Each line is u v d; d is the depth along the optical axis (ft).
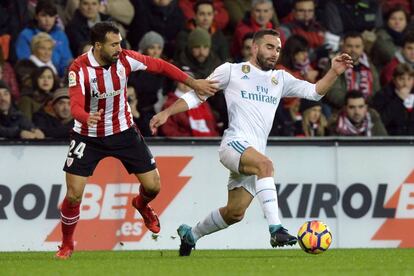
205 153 116.16
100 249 113.91
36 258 93.97
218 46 138.62
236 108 88.58
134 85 128.98
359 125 129.18
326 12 148.77
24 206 113.09
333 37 146.51
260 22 139.64
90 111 87.56
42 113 120.98
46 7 131.64
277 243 83.87
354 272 73.61
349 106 128.57
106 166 114.42
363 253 102.37
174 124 124.47
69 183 88.48
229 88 88.99
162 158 115.34
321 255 97.81
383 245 119.14
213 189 116.16
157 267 78.89
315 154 117.91
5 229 112.57
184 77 88.07
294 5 146.72
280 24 148.56
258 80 88.89
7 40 132.98
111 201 114.42
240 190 89.25
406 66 133.69
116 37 84.69
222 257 93.91
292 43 135.23
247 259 89.92
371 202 118.93
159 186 92.17
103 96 86.84
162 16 138.72
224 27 145.89
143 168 90.48
